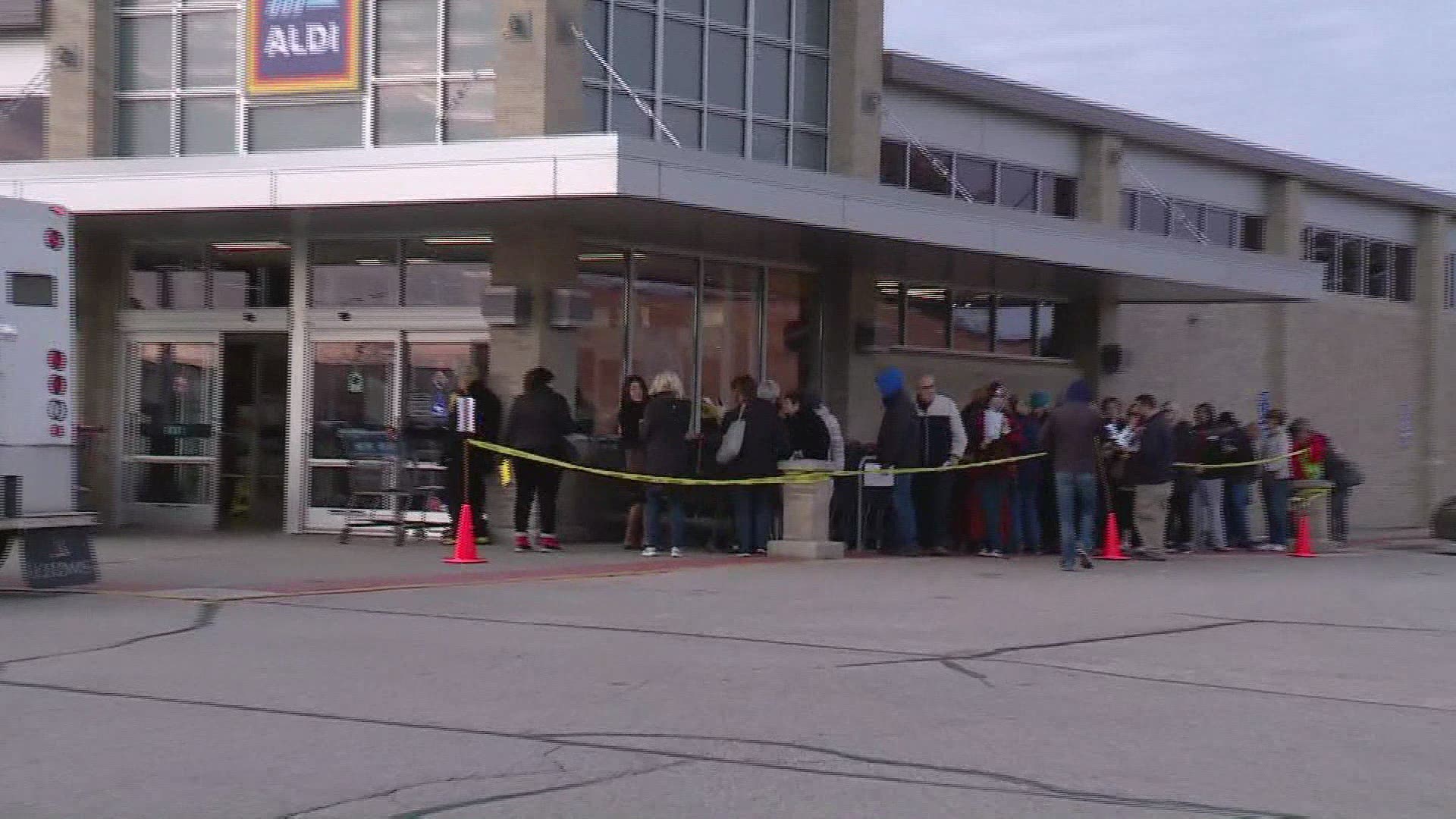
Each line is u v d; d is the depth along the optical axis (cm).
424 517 1834
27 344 1243
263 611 1185
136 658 977
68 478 1279
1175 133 2845
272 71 1888
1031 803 670
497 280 1798
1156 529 1906
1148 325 2902
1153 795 688
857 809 653
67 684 896
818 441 1745
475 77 1814
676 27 1947
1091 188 2695
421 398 1866
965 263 2138
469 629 1108
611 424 1883
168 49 1955
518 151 1566
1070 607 1311
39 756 729
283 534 1902
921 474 1827
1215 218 3052
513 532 1780
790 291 2134
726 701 868
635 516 1741
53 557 1273
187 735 773
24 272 1241
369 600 1256
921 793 681
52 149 1959
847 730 802
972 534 1833
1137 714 861
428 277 1861
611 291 1889
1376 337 3484
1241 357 3125
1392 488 3522
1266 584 1566
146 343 1998
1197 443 2094
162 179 1702
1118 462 1902
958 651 1058
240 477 1984
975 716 845
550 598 1283
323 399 1906
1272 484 2214
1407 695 940
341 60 1855
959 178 2483
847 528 1853
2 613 1161
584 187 1540
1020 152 2597
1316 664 1049
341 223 1808
